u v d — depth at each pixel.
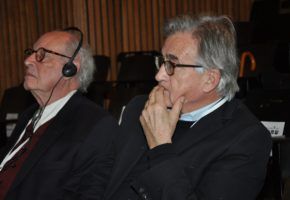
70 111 2.04
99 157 1.92
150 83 3.83
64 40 2.09
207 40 1.66
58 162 1.90
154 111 1.69
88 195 1.85
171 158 1.61
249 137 1.64
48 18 5.70
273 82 3.28
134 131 1.88
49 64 2.06
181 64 1.67
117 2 5.82
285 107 2.46
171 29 1.72
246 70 4.16
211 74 1.68
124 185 1.79
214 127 1.70
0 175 2.00
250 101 2.59
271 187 2.10
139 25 5.89
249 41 4.95
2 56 5.59
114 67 5.82
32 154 1.94
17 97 4.38
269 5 5.55
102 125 1.97
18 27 5.64
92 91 3.83
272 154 2.06
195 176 1.62
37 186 1.87
